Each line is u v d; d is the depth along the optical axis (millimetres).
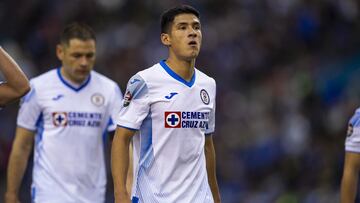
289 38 64438
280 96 56406
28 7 64562
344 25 64625
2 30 63938
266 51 63031
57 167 27734
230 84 59531
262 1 66500
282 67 61156
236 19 65062
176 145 22625
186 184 22703
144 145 22781
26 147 28219
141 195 22812
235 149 52250
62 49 28172
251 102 57094
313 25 64312
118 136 22609
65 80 28172
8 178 28031
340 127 51094
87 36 27781
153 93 22531
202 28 63344
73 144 27891
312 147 49219
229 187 49531
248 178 50312
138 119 22500
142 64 60000
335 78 58094
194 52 22531
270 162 50312
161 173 22641
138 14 65438
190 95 22750
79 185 27812
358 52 61938
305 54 62969
